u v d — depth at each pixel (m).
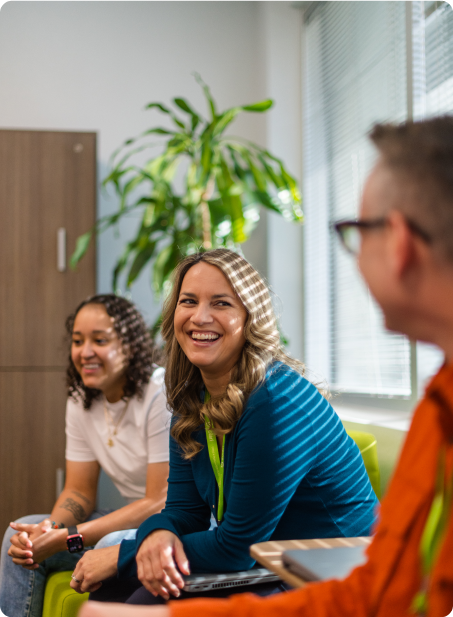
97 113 3.61
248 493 1.25
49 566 1.88
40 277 3.02
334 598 0.63
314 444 1.30
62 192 3.06
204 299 1.41
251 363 1.35
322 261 3.35
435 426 0.57
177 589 1.24
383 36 2.72
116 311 1.95
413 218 0.50
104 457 2.03
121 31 3.69
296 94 3.59
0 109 3.50
